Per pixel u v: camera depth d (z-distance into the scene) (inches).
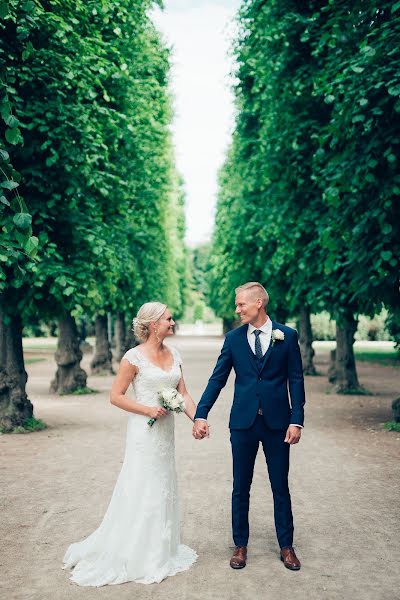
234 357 169.8
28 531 193.0
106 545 158.7
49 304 383.6
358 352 1331.2
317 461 299.3
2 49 319.9
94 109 395.9
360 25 349.7
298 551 174.2
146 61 643.5
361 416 456.4
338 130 328.8
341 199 354.0
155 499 159.5
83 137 362.3
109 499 231.5
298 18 450.0
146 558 155.8
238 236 735.1
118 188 452.4
